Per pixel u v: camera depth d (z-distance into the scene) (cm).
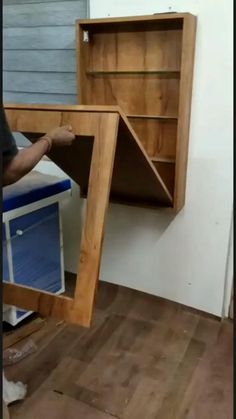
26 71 229
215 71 182
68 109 138
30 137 158
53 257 226
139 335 210
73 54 212
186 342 204
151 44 191
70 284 252
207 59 182
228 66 178
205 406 164
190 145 200
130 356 194
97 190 132
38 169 244
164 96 197
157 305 237
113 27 196
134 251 238
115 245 244
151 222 227
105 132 131
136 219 231
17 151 122
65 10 206
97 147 132
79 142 150
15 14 220
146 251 234
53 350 197
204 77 185
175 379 179
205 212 207
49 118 143
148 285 240
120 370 184
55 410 162
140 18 177
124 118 133
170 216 219
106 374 182
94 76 210
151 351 197
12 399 162
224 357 192
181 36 183
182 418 159
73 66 214
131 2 191
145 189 195
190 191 208
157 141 206
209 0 174
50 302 145
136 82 201
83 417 159
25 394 169
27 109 147
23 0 215
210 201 204
